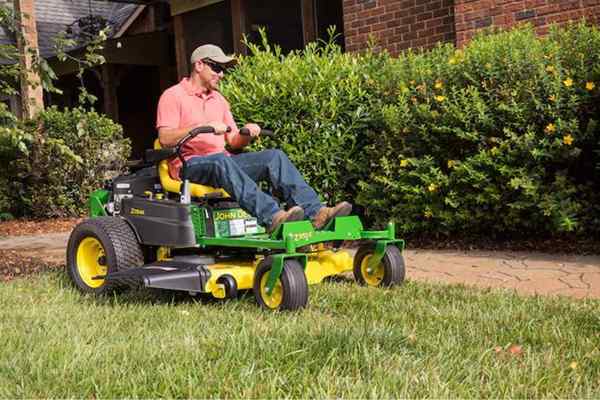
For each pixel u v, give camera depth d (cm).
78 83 1777
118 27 1723
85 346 324
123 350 313
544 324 344
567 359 290
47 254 739
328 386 263
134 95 1809
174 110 475
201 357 300
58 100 1762
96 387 267
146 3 1523
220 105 498
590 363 286
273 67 705
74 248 500
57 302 447
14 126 629
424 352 305
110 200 526
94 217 508
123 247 470
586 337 321
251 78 707
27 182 1092
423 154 641
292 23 1129
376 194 670
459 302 402
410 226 649
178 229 452
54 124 1035
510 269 521
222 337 330
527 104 579
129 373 283
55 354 309
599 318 352
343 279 500
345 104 676
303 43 1103
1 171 1092
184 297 457
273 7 1152
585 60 579
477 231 642
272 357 295
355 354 289
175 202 454
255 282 408
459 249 623
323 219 430
